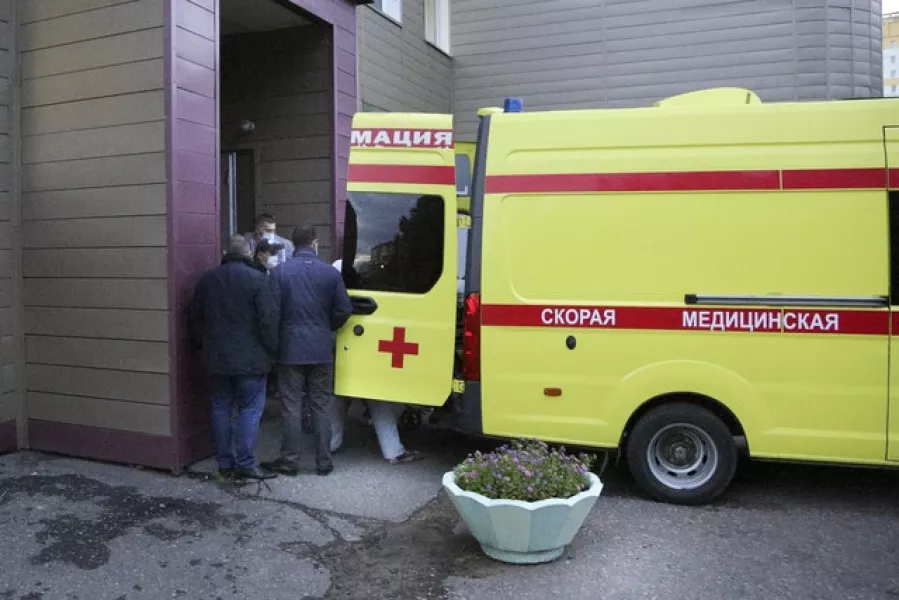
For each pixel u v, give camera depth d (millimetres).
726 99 4871
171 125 5082
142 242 5207
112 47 5258
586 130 4789
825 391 4516
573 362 4773
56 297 5570
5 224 5605
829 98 10172
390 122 5250
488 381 4887
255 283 4941
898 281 4457
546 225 4812
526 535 3801
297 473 5297
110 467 5379
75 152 5434
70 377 5559
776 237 4555
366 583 3729
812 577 3799
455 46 11945
